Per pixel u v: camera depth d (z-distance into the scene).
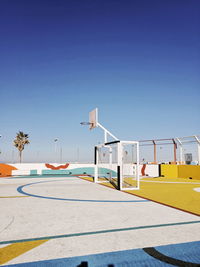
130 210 6.92
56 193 10.80
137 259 3.38
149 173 25.34
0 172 24.61
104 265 3.18
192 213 6.48
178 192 11.41
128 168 25.67
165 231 4.75
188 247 3.85
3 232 4.66
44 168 26.48
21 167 25.61
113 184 15.56
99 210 6.91
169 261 3.33
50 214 6.33
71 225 5.19
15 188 12.87
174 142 25.44
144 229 4.89
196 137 22.19
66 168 27.44
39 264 3.19
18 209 7.02
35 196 9.83
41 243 4.02
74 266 3.13
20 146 47.31
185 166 22.28
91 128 18.03
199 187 13.80
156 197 9.64
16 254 3.53
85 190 12.06
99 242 4.07
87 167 28.33
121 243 4.02
